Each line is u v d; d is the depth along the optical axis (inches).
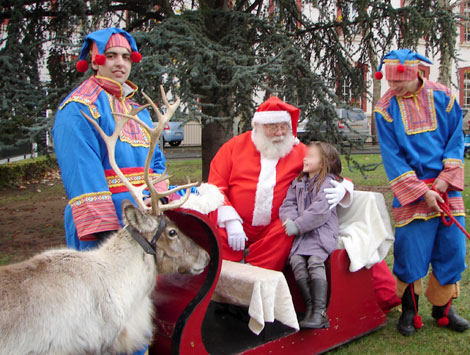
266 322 130.6
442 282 158.2
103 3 259.6
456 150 153.2
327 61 340.8
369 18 287.6
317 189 149.6
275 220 157.6
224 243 155.3
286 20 333.4
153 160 134.4
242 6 324.5
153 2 276.4
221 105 236.4
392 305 171.9
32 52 249.0
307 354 140.9
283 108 158.9
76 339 94.2
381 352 148.7
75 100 117.1
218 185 163.6
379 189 444.8
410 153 153.4
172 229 111.0
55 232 303.1
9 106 221.9
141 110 122.1
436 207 148.3
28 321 89.4
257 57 230.4
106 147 119.3
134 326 106.7
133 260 104.9
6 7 264.7
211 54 214.1
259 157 162.7
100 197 113.7
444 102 153.7
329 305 145.5
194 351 117.7
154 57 205.5
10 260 243.8
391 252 248.1
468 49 762.2
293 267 143.6
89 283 97.7
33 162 538.3
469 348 150.6
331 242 145.5
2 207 388.5
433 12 292.4
